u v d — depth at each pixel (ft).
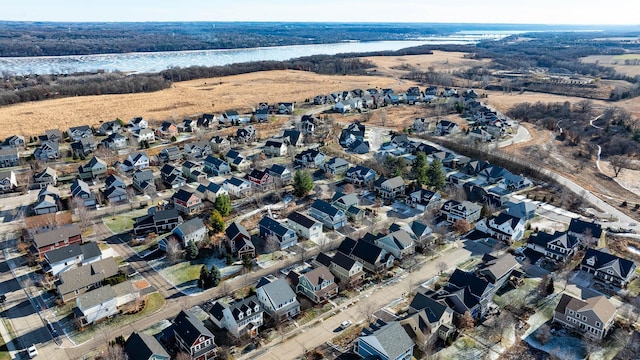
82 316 213.25
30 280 250.16
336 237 303.68
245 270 261.24
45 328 213.87
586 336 209.05
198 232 290.35
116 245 288.71
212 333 210.59
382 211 342.44
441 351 202.28
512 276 253.85
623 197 377.71
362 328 216.33
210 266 267.18
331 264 259.60
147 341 188.85
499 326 216.54
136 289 239.30
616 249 290.35
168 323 218.18
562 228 316.81
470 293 228.22
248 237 284.41
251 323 211.41
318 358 197.06
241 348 202.80
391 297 240.94
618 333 212.02
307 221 304.30
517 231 297.94
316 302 235.20
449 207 329.11
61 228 282.15
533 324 220.43
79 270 241.76
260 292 228.22
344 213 322.34
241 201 352.28
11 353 197.88
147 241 293.02
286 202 351.87
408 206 351.87
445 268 266.57
